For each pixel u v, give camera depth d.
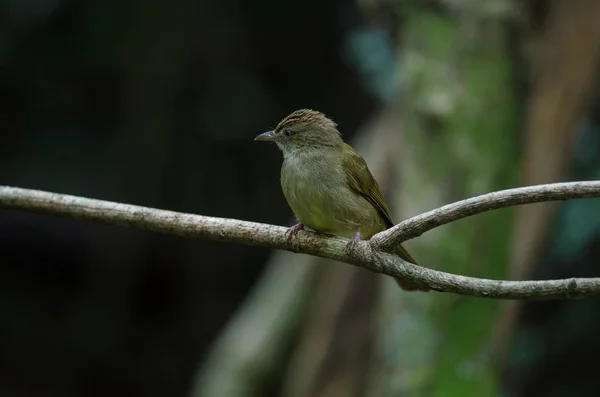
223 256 18.36
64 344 17.88
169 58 16.47
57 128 16.91
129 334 18.08
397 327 9.29
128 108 16.86
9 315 18.02
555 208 10.95
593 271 13.15
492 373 9.40
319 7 17.38
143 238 18.12
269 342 12.39
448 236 9.52
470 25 10.71
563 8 11.54
